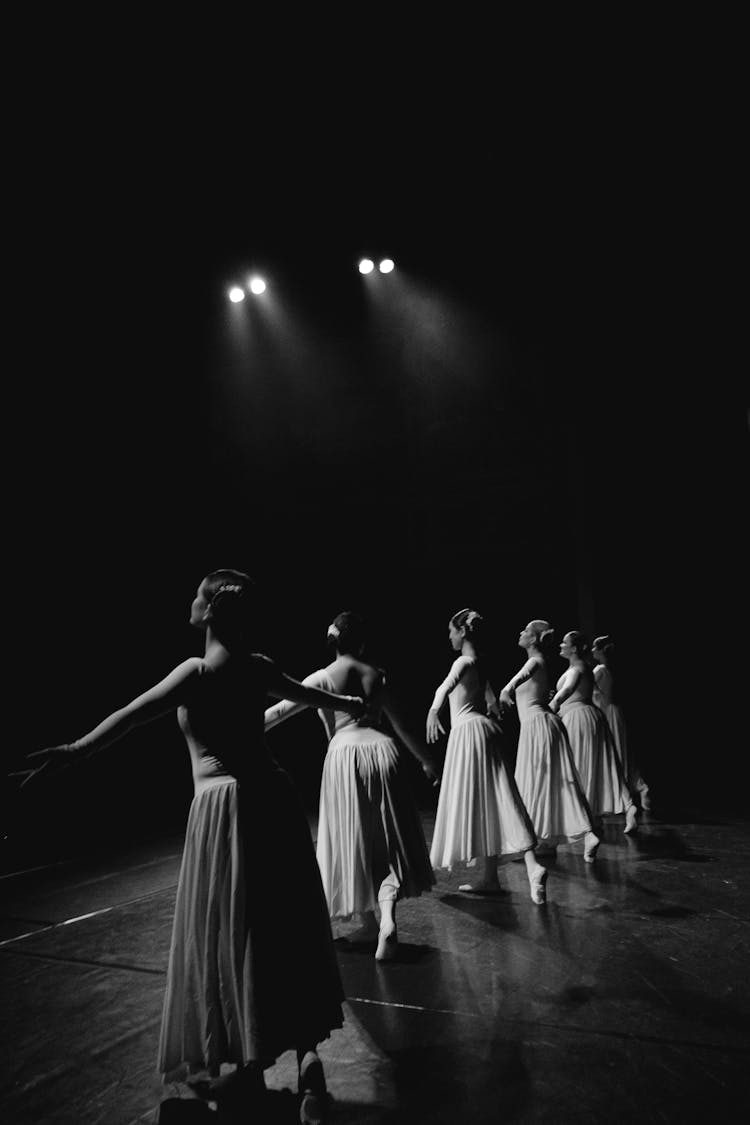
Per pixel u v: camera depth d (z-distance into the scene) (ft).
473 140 30.04
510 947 10.88
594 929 11.50
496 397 34.63
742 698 33.14
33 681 25.84
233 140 27.30
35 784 6.20
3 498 25.35
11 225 24.59
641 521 34.01
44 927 13.64
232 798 7.13
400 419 36.04
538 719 16.06
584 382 33.24
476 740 13.47
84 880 17.29
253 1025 6.67
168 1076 7.83
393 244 34.12
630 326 33.81
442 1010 8.87
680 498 34.14
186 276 31.37
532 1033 8.18
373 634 35.96
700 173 29.99
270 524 36.09
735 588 33.55
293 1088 7.44
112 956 11.82
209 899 7.03
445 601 35.50
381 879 10.98
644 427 34.37
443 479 35.50
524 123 29.30
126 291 29.60
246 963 6.82
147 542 30.53
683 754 32.68
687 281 33.06
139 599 29.94
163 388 31.78
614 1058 7.58
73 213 26.02
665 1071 7.30
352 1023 8.65
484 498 34.83
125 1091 7.60
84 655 27.63
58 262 26.66
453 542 35.45
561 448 33.55
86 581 28.02
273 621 35.45
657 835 18.21
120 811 27.22
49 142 23.85
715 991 9.09
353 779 11.03
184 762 31.35
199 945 7.06
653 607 33.63
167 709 6.93
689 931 11.28
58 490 27.25
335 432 36.76
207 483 33.47
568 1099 6.89
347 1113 6.86
